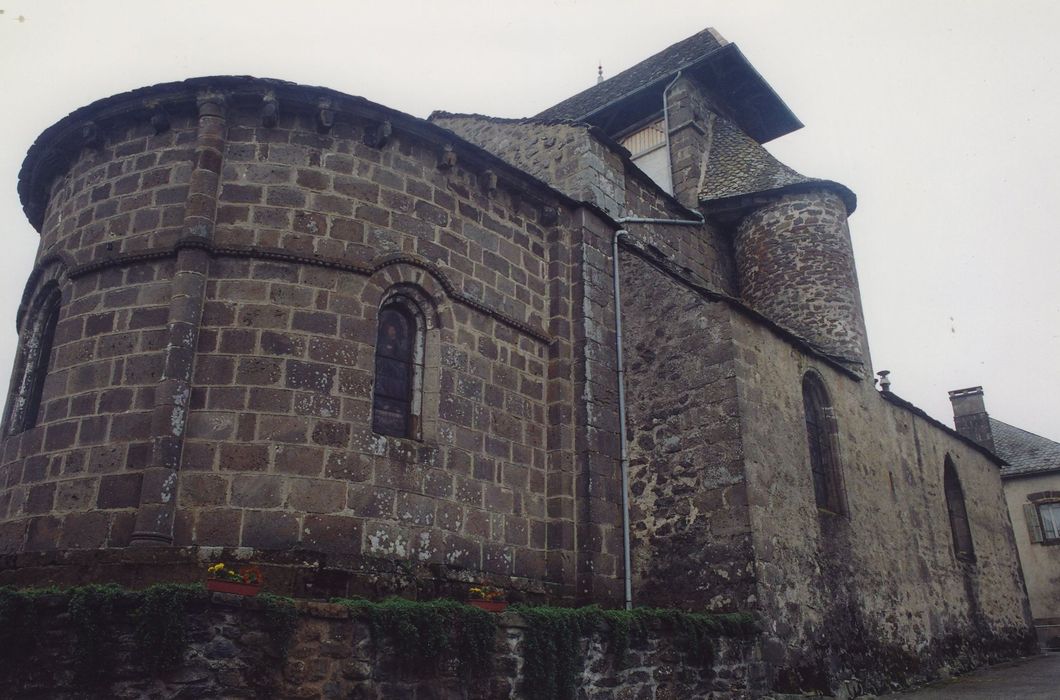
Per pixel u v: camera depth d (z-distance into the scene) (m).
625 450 14.01
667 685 10.48
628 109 23.08
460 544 11.64
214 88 11.80
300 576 9.98
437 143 12.89
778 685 12.03
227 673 7.43
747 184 20.30
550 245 14.70
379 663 8.03
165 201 11.63
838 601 14.17
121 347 10.99
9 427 12.05
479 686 8.59
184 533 9.97
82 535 10.23
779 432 14.03
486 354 12.91
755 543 12.41
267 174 11.69
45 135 12.81
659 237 18.06
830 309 18.61
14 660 7.33
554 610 9.55
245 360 10.78
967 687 15.21
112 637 7.37
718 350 13.61
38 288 12.48
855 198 20.12
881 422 18.17
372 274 11.79
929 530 18.84
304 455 10.57
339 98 11.99
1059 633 28.58
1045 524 30.03
